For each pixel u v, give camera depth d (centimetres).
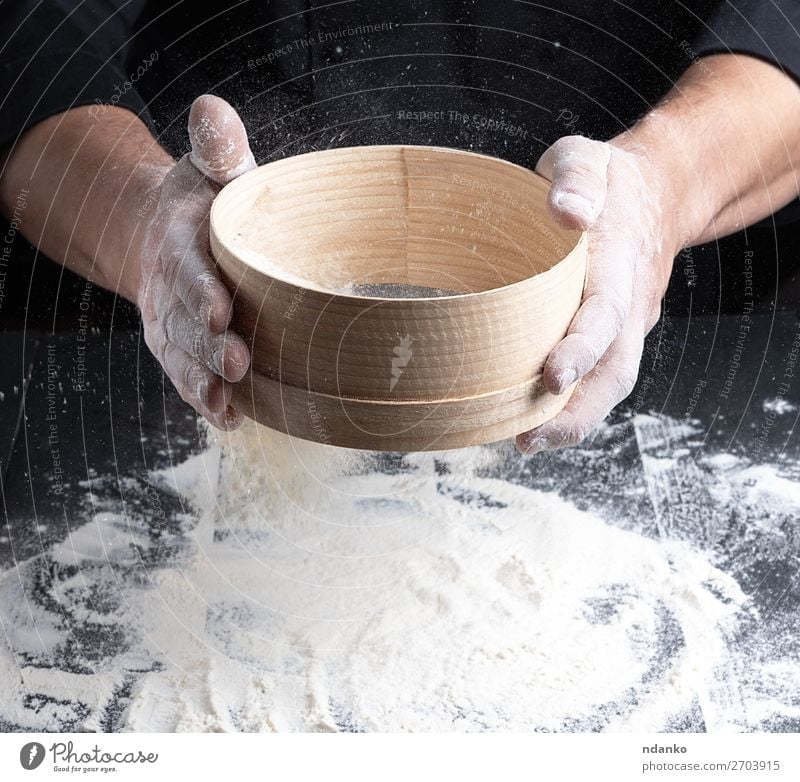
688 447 117
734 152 131
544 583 95
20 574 98
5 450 117
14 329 136
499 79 139
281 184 81
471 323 63
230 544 101
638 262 98
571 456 116
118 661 87
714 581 97
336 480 110
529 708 82
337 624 90
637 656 88
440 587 94
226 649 88
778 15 137
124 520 106
